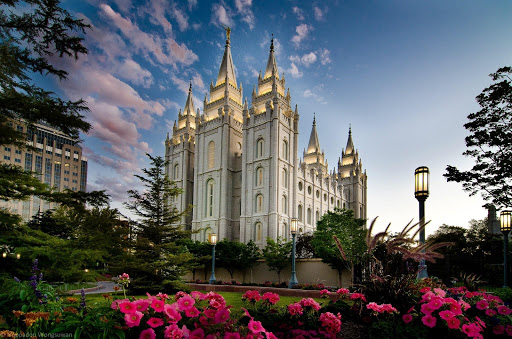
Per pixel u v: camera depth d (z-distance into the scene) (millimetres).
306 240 49844
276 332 6492
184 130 86000
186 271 26203
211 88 81750
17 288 6070
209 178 72750
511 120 19859
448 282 15117
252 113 70188
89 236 18641
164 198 25969
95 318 4980
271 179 65000
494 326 6566
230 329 4973
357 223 43469
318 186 85188
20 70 11594
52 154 124375
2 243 15016
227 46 83062
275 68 75312
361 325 7297
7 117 11836
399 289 7285
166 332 4574
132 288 23891
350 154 112000
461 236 42719
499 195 19859
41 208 109562
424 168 9547
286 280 43438
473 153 20672
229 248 45844
